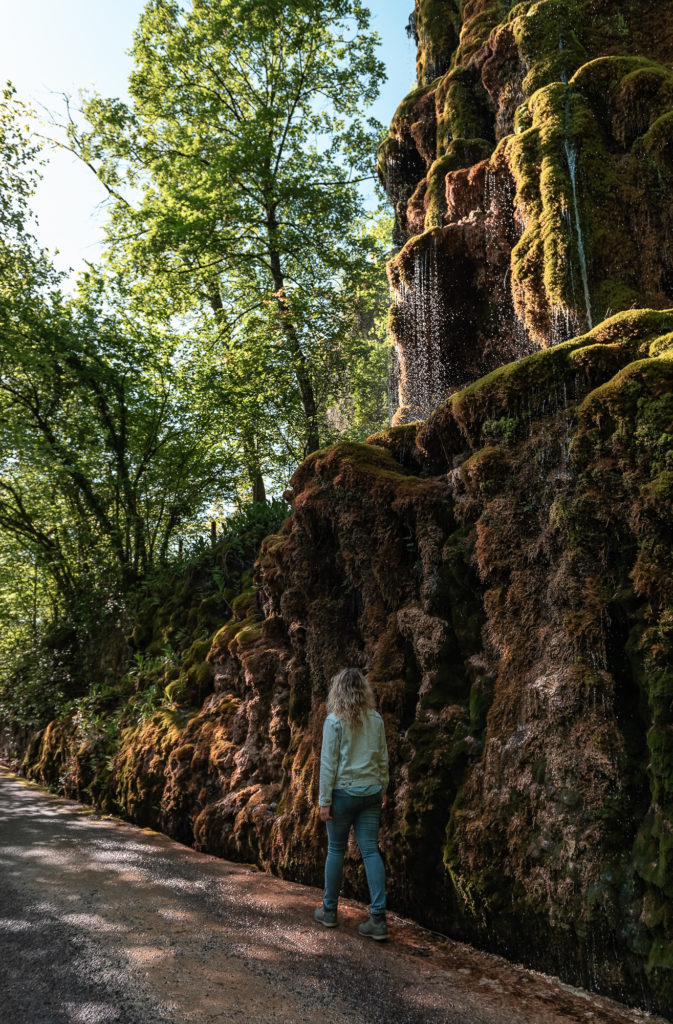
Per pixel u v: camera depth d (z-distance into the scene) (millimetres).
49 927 3697
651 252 5883
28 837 6141
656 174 5910
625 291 5809
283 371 13102
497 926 3480
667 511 3307
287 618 5832
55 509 12680
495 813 3619
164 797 6617
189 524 12961
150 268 13898
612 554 3631
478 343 7617
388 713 4555
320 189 13945
